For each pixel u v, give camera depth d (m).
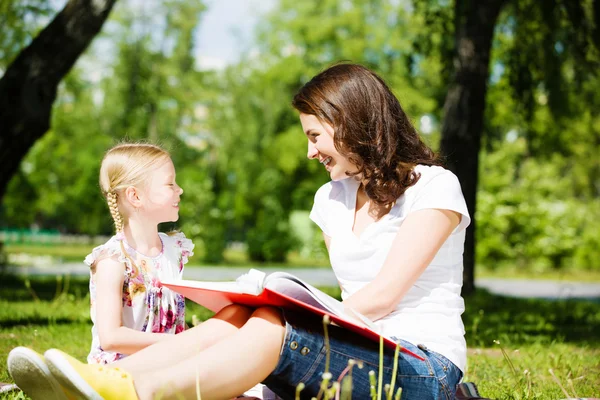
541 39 10.39
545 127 13.82
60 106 27.75
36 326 5.12
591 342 5.52
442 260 2.36
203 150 30.52
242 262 26.61
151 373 1.92
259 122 27.88
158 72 28.91
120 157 2.71
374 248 2.40
